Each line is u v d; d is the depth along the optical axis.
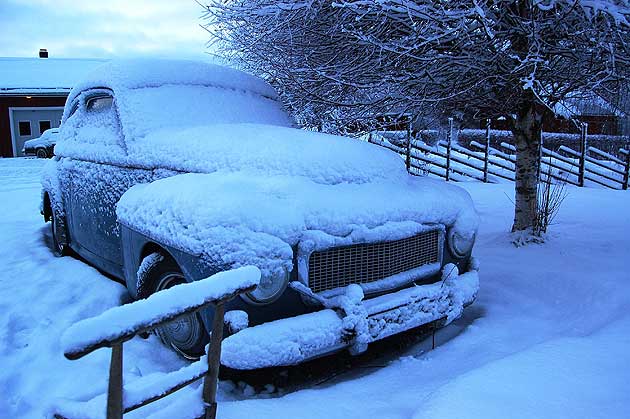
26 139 28.28
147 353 3.23
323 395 2.74
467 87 5.32
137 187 3.64
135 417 2.00
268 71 7.06
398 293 3.16
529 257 5.34
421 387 2.79
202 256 2.73
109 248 4.24
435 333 3.74
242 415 2.47
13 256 5.27
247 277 2.00
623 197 9.42
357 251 3.04
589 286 4.27
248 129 3.90
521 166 6.11
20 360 3.15
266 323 2.67
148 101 4.39
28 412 2.63
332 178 3.29
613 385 2.56
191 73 4.87
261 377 3.02
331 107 6.70
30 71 29.88
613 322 3.47
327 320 2.76
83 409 1.88
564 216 7.34
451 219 3.52
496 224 7.11
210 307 2.71
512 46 5.09
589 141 16.19
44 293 4.17
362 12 4.84
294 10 5.50
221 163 3.47
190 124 4.38
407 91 5.52
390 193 3.32
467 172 13.06
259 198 2.85
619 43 4.86
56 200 5.11
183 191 3.10
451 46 5.03
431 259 3.48
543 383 2.58
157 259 3.17
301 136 3.66
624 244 5.68
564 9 4.78
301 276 2.79
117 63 4.73
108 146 4.32
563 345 3.03
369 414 2.52
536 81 4.62
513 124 6.12
